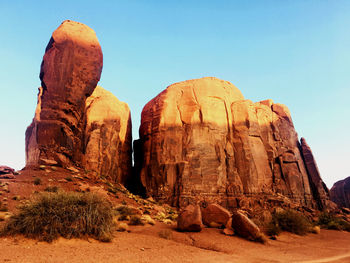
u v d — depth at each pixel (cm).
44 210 854
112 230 970
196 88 4066
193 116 3816
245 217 1327
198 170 3462
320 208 3897
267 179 3841
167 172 3488
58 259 614
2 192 1585
